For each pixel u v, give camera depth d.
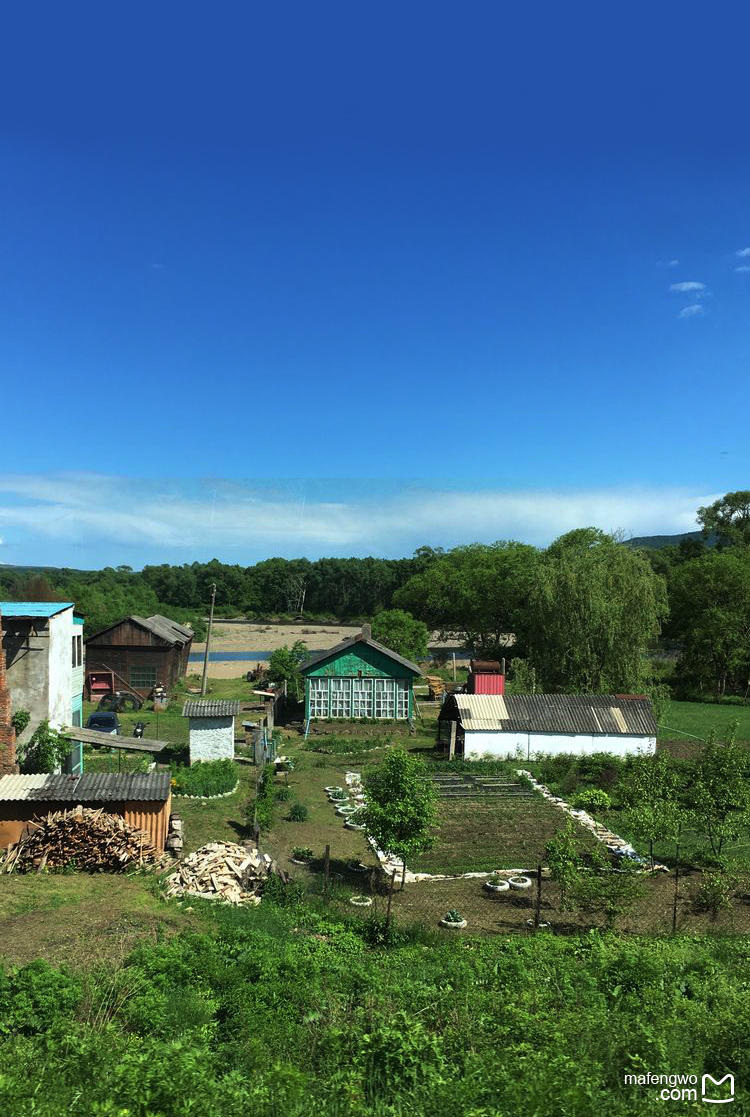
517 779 30.97
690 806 21.78
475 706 35.59
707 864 20.42
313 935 15.26
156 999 10.37
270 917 15.59
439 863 21.00
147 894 16.77
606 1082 8.27
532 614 46.50
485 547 92.19
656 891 19.22
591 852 19.64
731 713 51.00
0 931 13.88
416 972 12.66
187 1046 8.60
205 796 26.39
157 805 20.08
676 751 36.38
